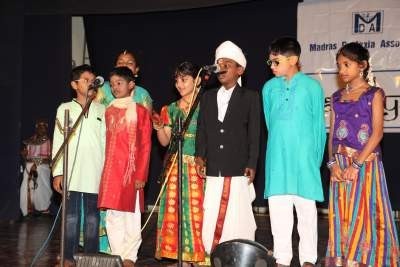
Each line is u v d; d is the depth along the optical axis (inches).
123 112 205.0
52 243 275.3
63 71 370.3
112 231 204.7
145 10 346.0
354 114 170.4
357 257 167.8
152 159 388.8
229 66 190.2
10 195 346.9
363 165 168.9
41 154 380.2
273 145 179.9
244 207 190.7
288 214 178.9
